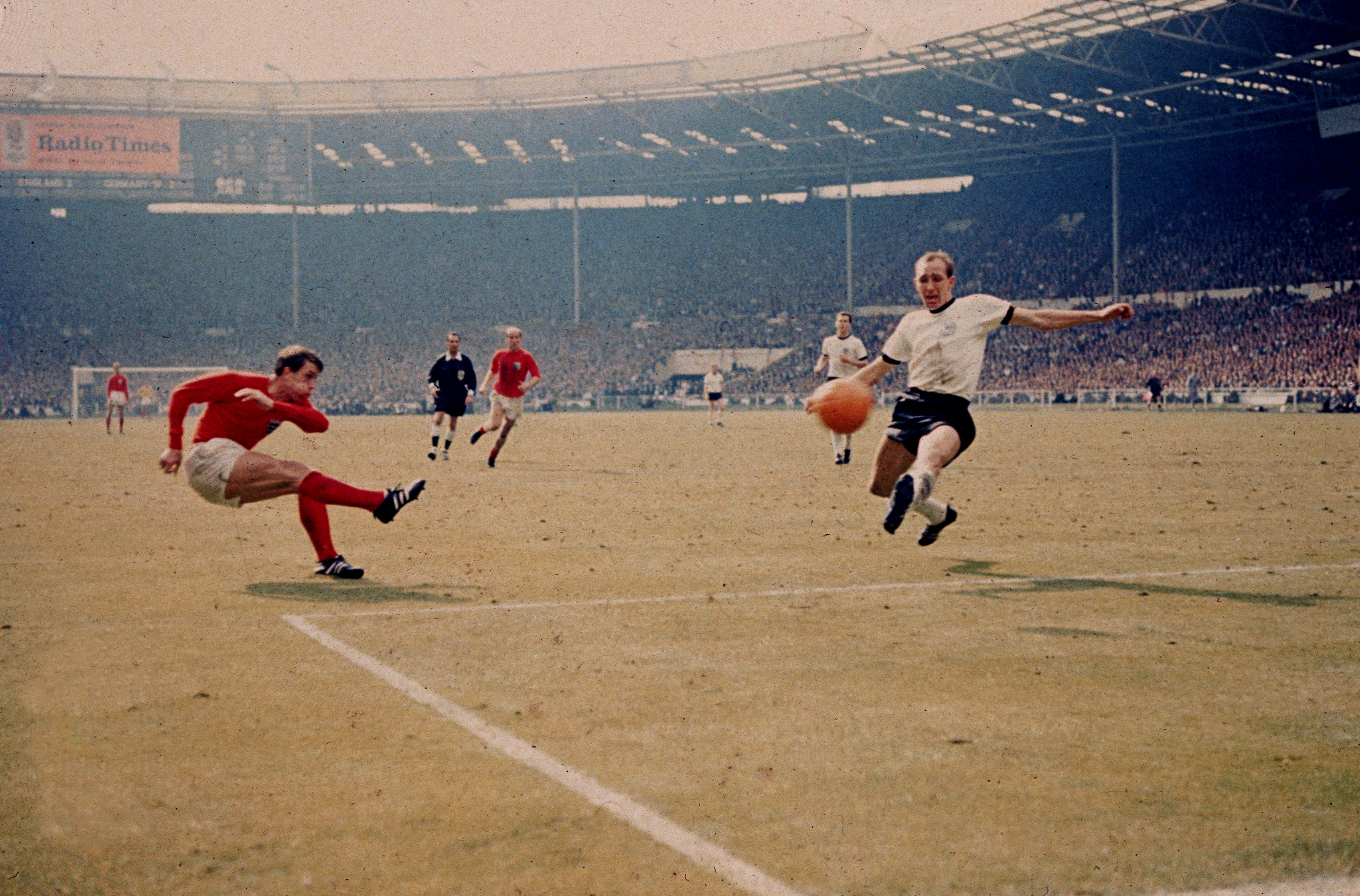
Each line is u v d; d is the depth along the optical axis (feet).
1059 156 202.49
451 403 59.98
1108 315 22.50
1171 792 10.19
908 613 18.49
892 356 23.63
